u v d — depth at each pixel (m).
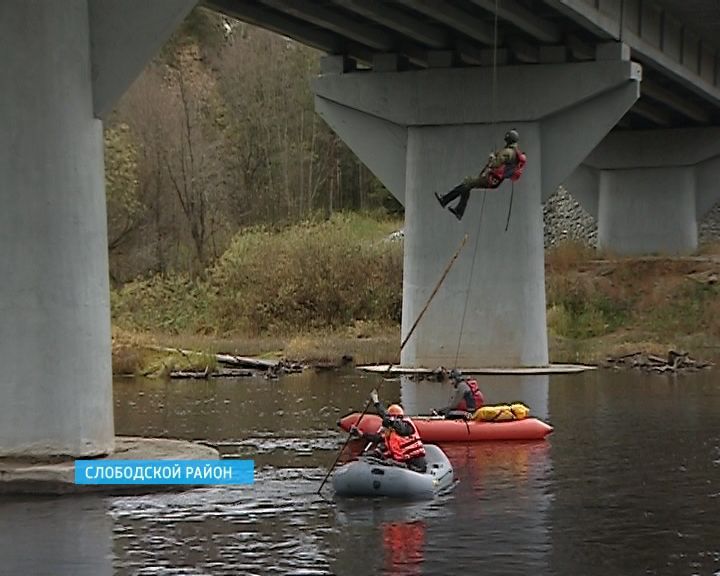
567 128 37.09
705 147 53.81
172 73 72.81
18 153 18.55
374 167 38.66
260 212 70.94
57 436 18.64
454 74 37.19
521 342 37.22
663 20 40.41
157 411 28.48
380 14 31.72
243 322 54.34
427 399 30.52
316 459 21.30
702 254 53.75
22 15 18.53
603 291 51.44
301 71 75.38
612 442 23.52
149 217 66.44
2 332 18.59
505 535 15.58
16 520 16.31
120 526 16.02
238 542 15.16
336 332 53.16
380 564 14.12
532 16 33.69
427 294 37.56
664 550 14.83
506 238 37.06
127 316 55.19
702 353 44.91
